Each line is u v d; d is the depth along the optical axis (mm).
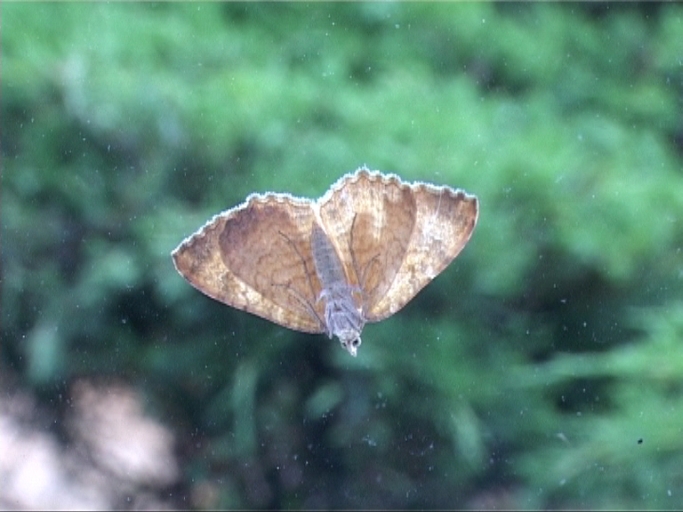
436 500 349
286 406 346
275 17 377
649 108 396
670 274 344
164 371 349
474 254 335
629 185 344
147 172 343
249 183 337
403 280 173
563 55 406
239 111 339
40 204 345
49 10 352
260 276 172
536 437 342
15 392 361
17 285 347
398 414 338
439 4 387
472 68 395
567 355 341
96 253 342
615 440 321
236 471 362
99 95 339
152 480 369
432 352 334
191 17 364
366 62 380
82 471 371
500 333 343
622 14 417
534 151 342
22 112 343
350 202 175
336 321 169
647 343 329
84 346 348
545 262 341
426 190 175
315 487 356
